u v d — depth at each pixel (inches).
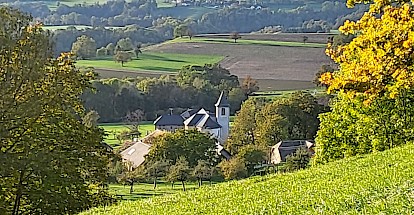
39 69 1566.2
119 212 1122.0
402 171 1034.7
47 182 1488.7
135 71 6998.0
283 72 6840.6
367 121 2127.2
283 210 850.8
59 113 1608.0
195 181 3599.9
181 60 7534.5
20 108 1502.2
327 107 4909.0
